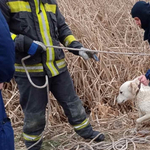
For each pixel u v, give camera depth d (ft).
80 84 15.92
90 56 10.64
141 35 19.72
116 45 18.54
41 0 9.66
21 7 9.31
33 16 9.52
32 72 9.87
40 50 9.31
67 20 18.03
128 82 12.46
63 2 19.70
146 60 17.56
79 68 15.98
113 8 21.90
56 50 10.04
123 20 21.15
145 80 11.34
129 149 10.99
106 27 19.77
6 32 6.37
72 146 11.33
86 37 17.16
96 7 21.15
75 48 10.47
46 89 10.32
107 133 12.45
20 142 12.21
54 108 14.46
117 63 17.15
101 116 14.21
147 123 12.91
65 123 13.61
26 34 9.50
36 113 10.21
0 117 6.72
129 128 12.84
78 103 10.94
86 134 11.27
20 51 9.39
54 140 12.16
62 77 10.50
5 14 9.16
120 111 15.26
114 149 10.92
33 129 10.39
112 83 16.19
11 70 6.64
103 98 15.71
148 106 11.72
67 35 10.74
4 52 6.31
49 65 9.95
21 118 14.49
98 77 15.92
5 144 6.76
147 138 11.64
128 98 12.43
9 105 14.76
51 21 9.93
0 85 6.80
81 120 11.06
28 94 10.15
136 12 10.74
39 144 10.77
